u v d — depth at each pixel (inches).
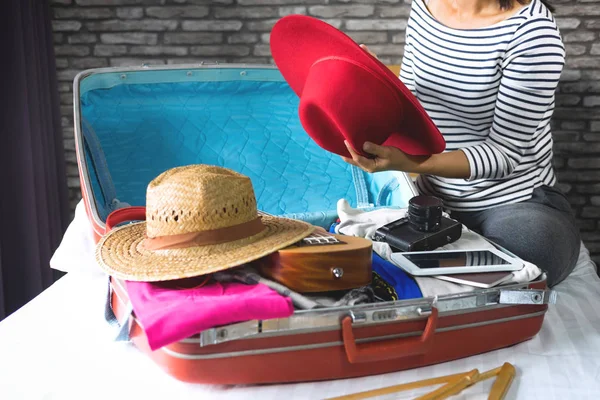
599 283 77.9
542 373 56.0
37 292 112.4
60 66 131.3
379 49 130.2
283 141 96.4
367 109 60.9
